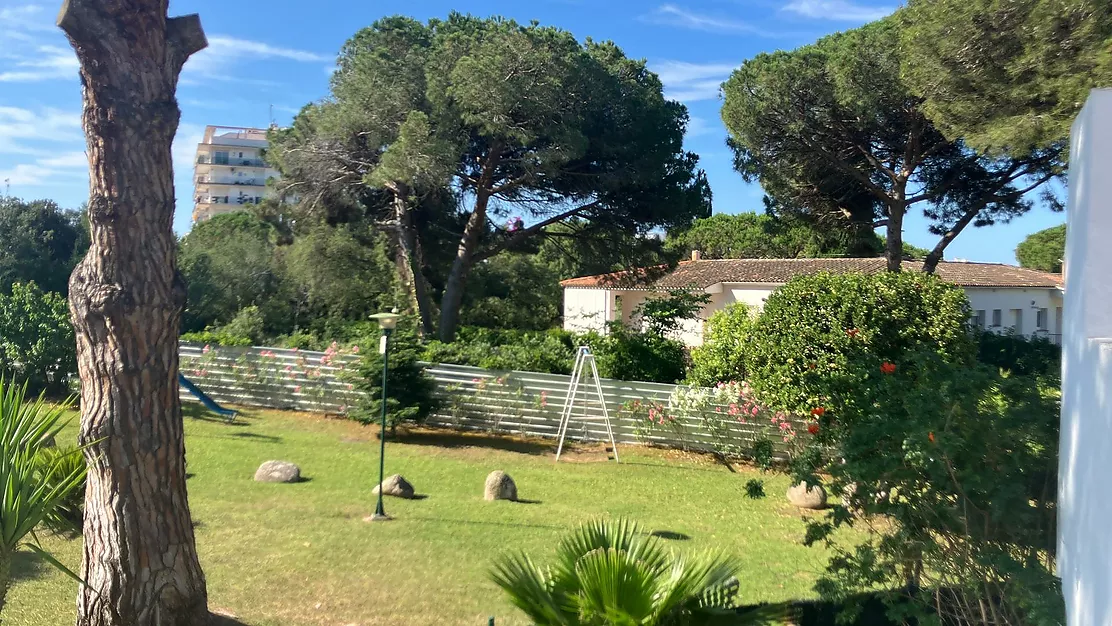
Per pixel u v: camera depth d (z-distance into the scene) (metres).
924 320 12.16
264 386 15.95
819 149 21.27
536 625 3.90
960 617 4.65
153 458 4.75
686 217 21.05
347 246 23.53
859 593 4.97
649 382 14.17
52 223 24.48
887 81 18.97
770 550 8.01
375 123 19.52
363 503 9.19
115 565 4.66
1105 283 3.80
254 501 8.99
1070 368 4.16
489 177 20.20
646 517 9.34
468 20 20.78
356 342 15.55
